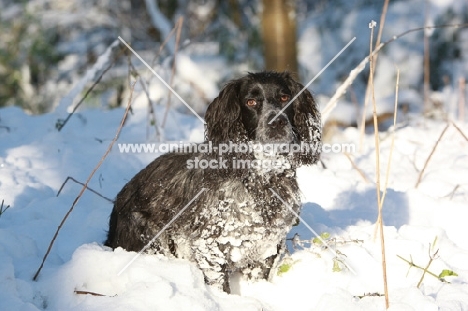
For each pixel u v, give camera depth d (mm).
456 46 18562
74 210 7656
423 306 5285
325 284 5930
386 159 9891
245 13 20906
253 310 5492
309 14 21438
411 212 7855
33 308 5250
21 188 8031
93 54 20625
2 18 19203
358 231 6844
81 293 5559
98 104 18281
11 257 6035
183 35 20125
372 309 5387
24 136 10312
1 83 18859
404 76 18547
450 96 15359
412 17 19094
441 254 6594
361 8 19828
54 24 19703
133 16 21359
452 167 9266
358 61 19141
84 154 9430
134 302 5316
